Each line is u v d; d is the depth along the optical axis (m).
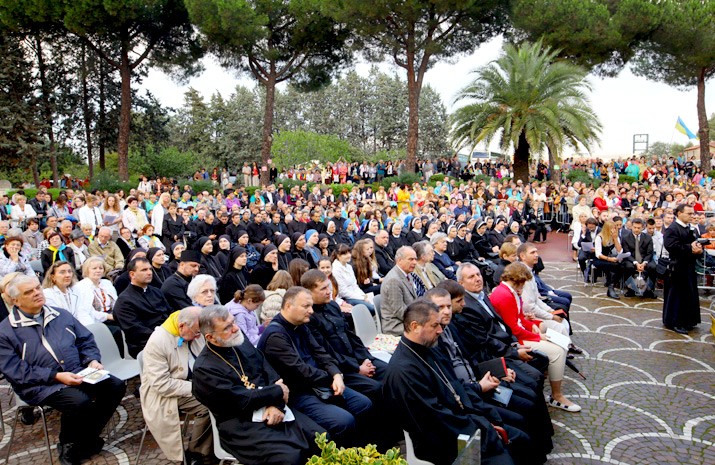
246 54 24.30
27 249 9.29
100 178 21.55
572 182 24.56
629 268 9.98
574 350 6.86
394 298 5.93
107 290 6.54
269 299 5.53
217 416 3.75
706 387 5.71
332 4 22.33
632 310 9.09
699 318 7.82
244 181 27.73
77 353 4.65
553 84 21.92
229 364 3.80
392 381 3.50
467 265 5.13
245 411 3.64
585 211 15.31
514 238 7.76
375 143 58.91
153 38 24.19
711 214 14.84
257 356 4.12
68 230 9.20
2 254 7.93
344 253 7.59
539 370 4.99
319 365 4.44
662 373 6.14
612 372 6.20
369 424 4.41
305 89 27.62
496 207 17.44
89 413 4.32
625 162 28.80
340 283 7.51
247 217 13.43
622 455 4.35
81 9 20.53
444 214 14.11
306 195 21.69
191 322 4.27
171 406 4.10
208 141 51.38
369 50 25.36
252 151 51.12
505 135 22.05
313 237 9.91
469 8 22.41
